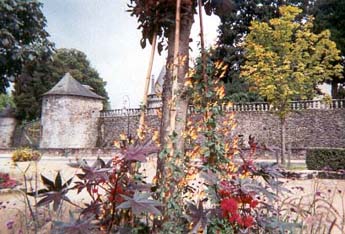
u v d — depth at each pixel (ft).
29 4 19.26
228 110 9.36
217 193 6.11
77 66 139.95
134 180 6.15
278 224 6.85
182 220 6.30
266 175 7.38
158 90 9.12
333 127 63.31
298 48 43.75
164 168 6.74
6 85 21.25
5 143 110.52
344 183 20.39
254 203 6.09
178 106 7.56
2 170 28.19
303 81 43.60
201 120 7.63
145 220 6.53
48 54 21.70
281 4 94.94
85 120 98.58
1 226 10.30
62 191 5.37
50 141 95.20
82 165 5.43
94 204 5.73
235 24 95.71
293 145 66.18
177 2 7.81
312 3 93.50
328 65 46.37
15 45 18.79
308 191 15.87
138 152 5.27
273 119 69.26
